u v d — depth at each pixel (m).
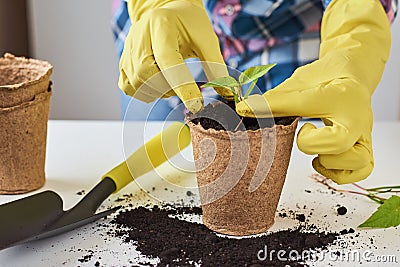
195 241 0.73
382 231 0.76
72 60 1.69
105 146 1.03
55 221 0.77
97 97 1.72
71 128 1.10
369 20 0.83
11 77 0.91
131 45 0.81
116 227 0.78
